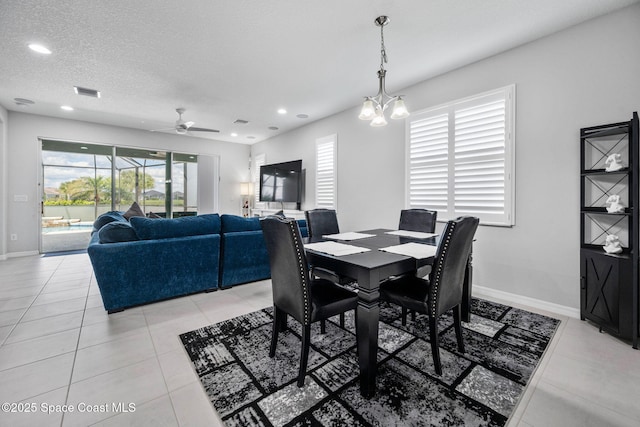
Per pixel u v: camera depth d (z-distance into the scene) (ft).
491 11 7.32
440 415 4.32
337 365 5.68
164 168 21.88
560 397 4.70
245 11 7.32
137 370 5.49
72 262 14.79
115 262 8.14
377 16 7.53
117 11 7.29
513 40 8.66
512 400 4.64
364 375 4.74
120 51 9.29
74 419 4.23
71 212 19.34
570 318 7.91
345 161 15.57
